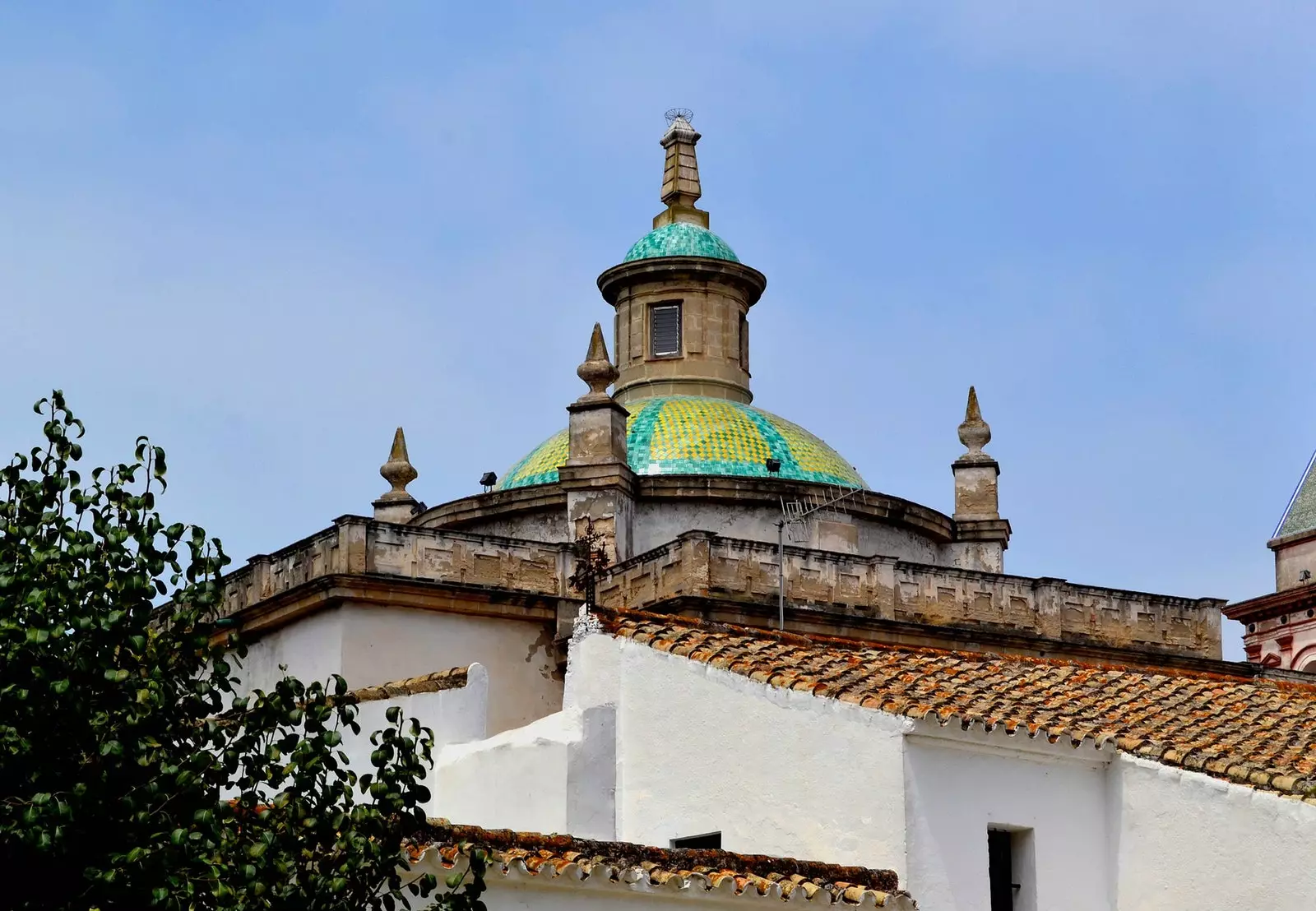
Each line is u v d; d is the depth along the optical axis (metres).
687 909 34.53
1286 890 37.56
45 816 27.81
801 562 72.19
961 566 87.12
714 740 41.44
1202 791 39.19
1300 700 47.09
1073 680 46.22
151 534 31.34
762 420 87.31
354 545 68.31
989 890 38.34
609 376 81.75
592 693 44.22
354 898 29.66
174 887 27.95
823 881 36.50
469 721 44.31
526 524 81.25
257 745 31.84
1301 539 97.31
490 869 32.44
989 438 90.44
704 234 94.00
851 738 38.84
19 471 31.44
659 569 71.56
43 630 28.92
